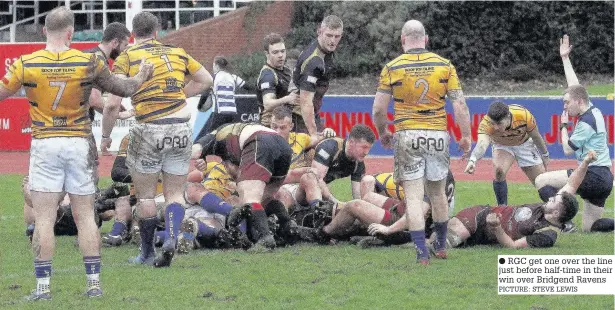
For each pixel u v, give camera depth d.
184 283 25.11
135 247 31.62
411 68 26.91
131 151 26.58
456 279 25.55
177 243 28.91
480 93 98.00
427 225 30.84
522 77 102.44
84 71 22.72
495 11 102.06
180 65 26.81
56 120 22.77
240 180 29.61
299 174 32.47
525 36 102.81
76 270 27.39
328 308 22.34
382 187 32.31
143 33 26.88
